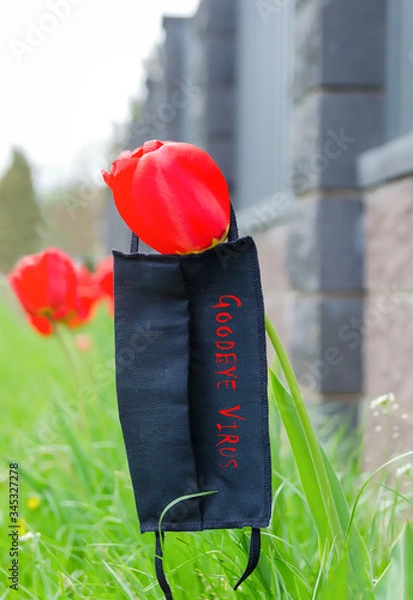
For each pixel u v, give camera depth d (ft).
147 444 2.78
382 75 7.25
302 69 7.70
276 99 10.57
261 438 2.76
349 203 7.23
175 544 3.29
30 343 14.20
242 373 2.77
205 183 2.71
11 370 11.53
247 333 2.77
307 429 2.85
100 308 14.25
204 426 2.80
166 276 2.77
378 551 3.48
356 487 4.66
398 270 6.10
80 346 7.82
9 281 5.99
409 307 5.82
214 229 2.72
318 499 2.91
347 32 7.20
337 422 6.91
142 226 2.74
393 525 3.55
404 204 5.99
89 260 16.46
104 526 4.05
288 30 9.78
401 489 4.54
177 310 2.78
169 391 2.77
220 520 2.78
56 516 4.49
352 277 7.23
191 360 2.81
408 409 5.64
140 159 2.70
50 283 5.80
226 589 3.21
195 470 2.79
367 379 6.93
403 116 6.89
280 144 10.27
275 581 3.06
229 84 14.28
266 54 11.27
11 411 8.18
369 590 2.82
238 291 2.77
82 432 5.95
